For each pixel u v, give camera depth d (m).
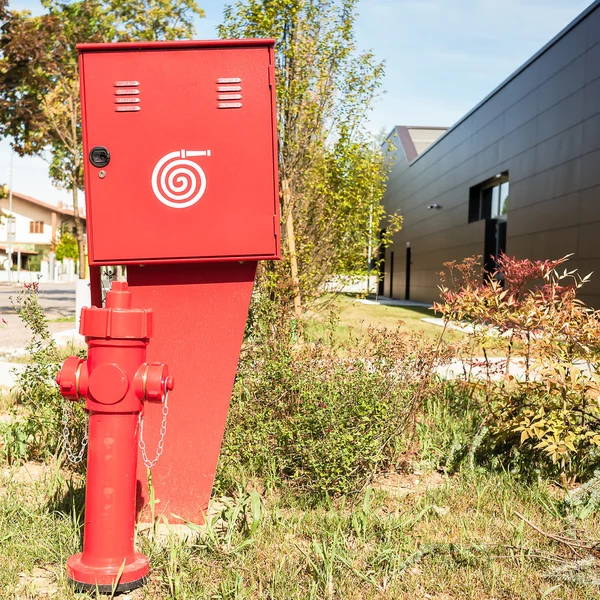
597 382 4.71
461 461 5.12
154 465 3.97
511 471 4.91
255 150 3.80
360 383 5.07
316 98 10.70
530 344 5.14
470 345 6.68
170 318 3.95
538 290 5.54
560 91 22.30
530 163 24.97
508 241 27.30
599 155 19.55
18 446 5.06
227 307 3.94
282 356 5.59
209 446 3.97
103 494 3.10
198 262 3.84
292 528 3.77
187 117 3.78
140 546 3.50
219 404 3.97
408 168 48.28
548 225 23.28
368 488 4.02
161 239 3.79
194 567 3.26
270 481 4.43
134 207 3.78
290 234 9.86
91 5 21.47
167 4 21.56
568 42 21.69
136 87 3.76
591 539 3.72
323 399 4.81
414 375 5.58
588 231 20.23
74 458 4.73
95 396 3.07
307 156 10.73
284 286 7.90
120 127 3.76
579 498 4.25
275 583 3.10
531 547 3.60
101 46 3.73
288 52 10.52
